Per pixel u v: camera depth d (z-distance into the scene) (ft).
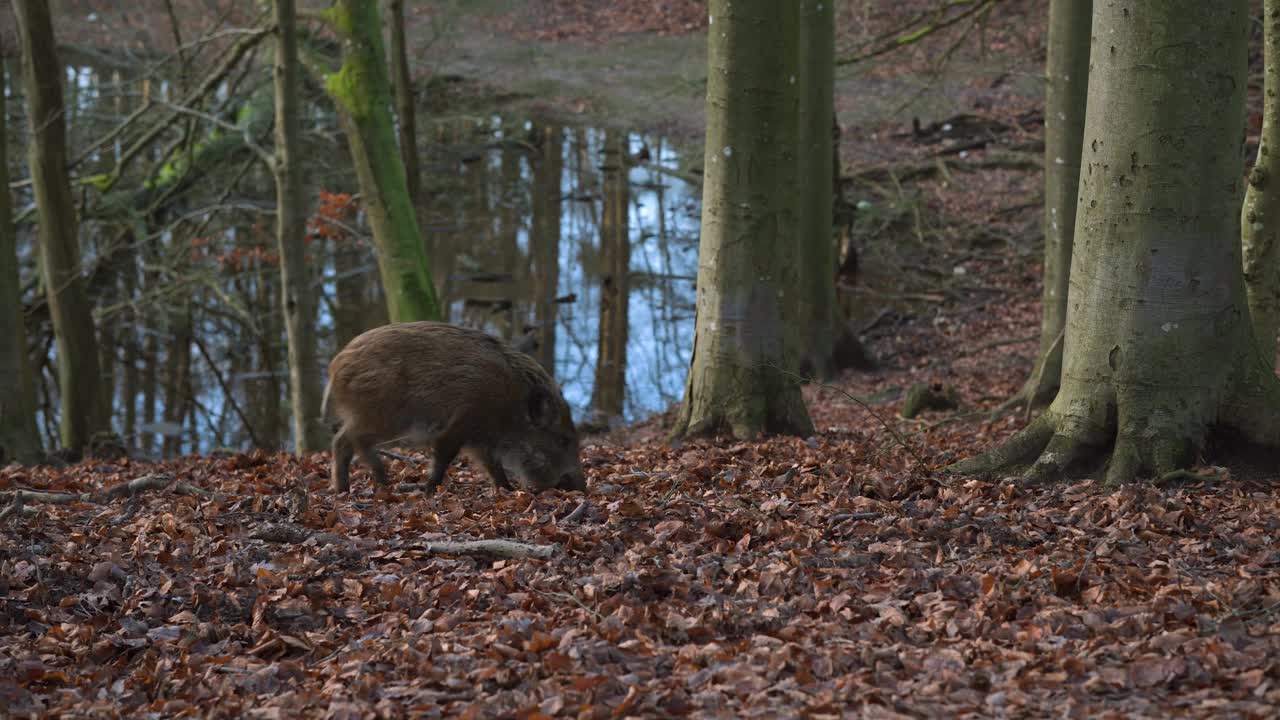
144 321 71.05
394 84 62.85
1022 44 111.96
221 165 77.15
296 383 44.73
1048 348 43.55
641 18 146.30
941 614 16.80
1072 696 13.85
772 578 18.45
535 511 22.82
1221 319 23.82
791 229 34.12
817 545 20.40
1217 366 23.88
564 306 72.18
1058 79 42.78
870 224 86.12
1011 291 72.59
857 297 74.33
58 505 25.48
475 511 23.40
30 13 46.21
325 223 65.05
